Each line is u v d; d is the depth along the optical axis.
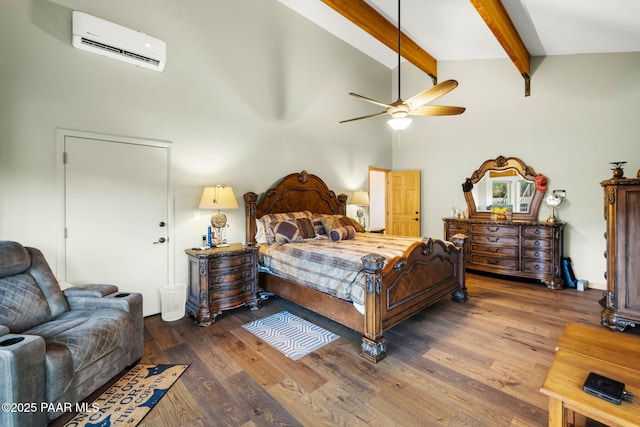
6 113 2.45
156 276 3.30
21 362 1.47
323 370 2.24
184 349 2.56
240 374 2.19
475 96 5.36
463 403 1.86
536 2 3.18
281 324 3.09
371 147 6.07
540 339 2.69
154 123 3.23
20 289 2.08
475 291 4.12
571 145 4.46
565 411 1.22
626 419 1.06
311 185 4.76
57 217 2.69
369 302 2.37
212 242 3.51
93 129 2.86
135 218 3.14
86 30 2.72
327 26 4.97
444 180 5.82
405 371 2.21
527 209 4.84
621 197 2.82
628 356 1.49
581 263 4.40
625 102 4.07
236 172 3.94
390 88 6.48
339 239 3.75
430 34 4.55
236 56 3.90
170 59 3.32
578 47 4.14
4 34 2.43
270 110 4.30
